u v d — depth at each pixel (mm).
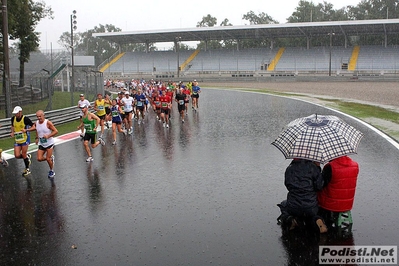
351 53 70062
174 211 6852
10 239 5914
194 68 75250
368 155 10750
